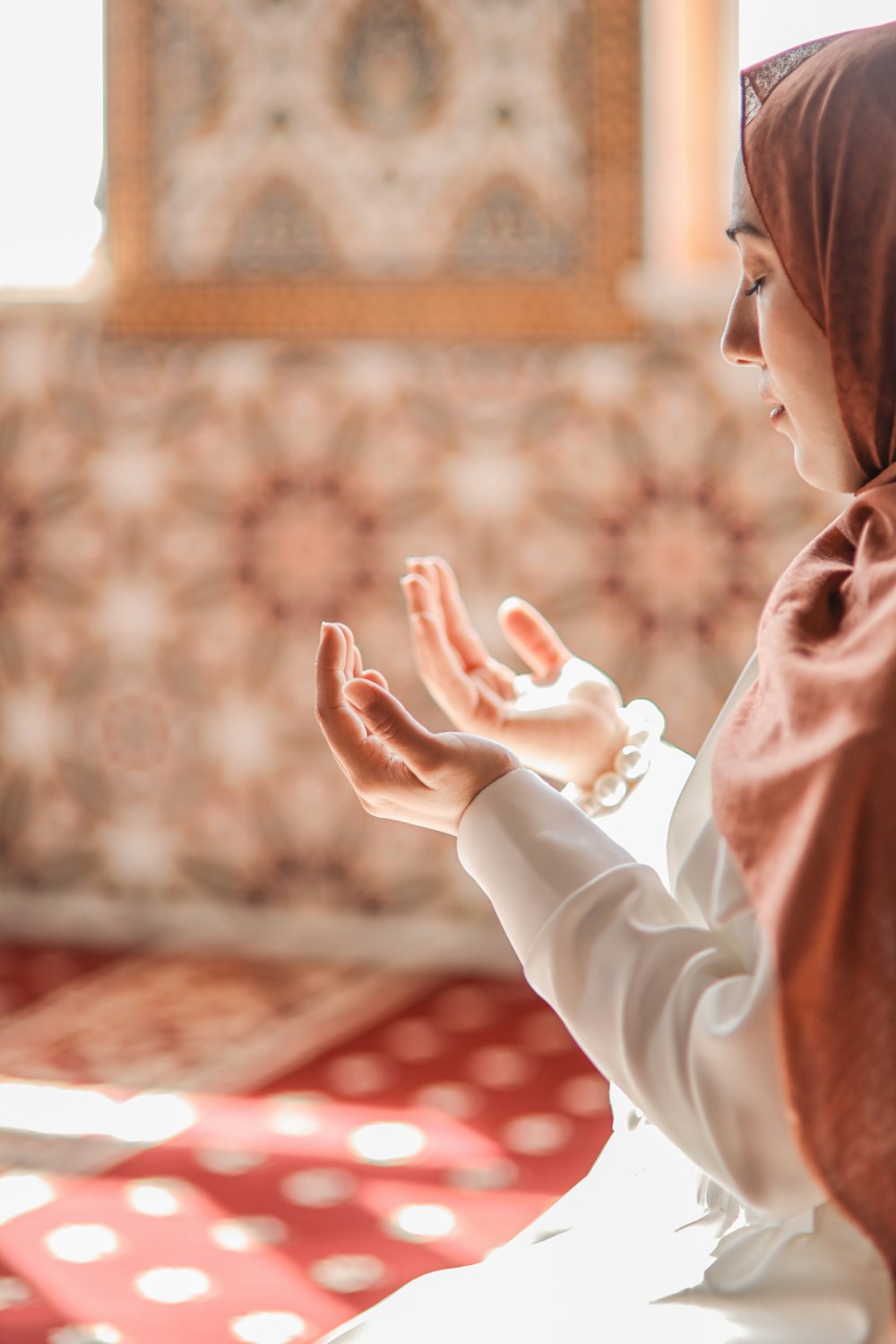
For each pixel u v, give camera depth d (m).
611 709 1.28
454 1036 3.30
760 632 0.94
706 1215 0.97
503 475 3.70
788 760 0.82
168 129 3.83
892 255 0.91
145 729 4.00
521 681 1.33
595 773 1.27
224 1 3.76
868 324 0.92
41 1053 3.20
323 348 3.79
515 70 3.62
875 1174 0.77
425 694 3.80
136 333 3.91
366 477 3.79
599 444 3.64
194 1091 2.98
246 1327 2.05
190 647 3.95
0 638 4.07
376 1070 3.10
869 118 0.91
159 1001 3.54
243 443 3.86
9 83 3.92
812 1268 0.86
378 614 3.81
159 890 4.04
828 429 0.98
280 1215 2.43
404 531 3.77
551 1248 0.98
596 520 3.66
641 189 3.60
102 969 3.78
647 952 0.87
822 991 0.78
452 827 0.99
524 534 3.71
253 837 3.95
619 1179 1.09
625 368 3.61
